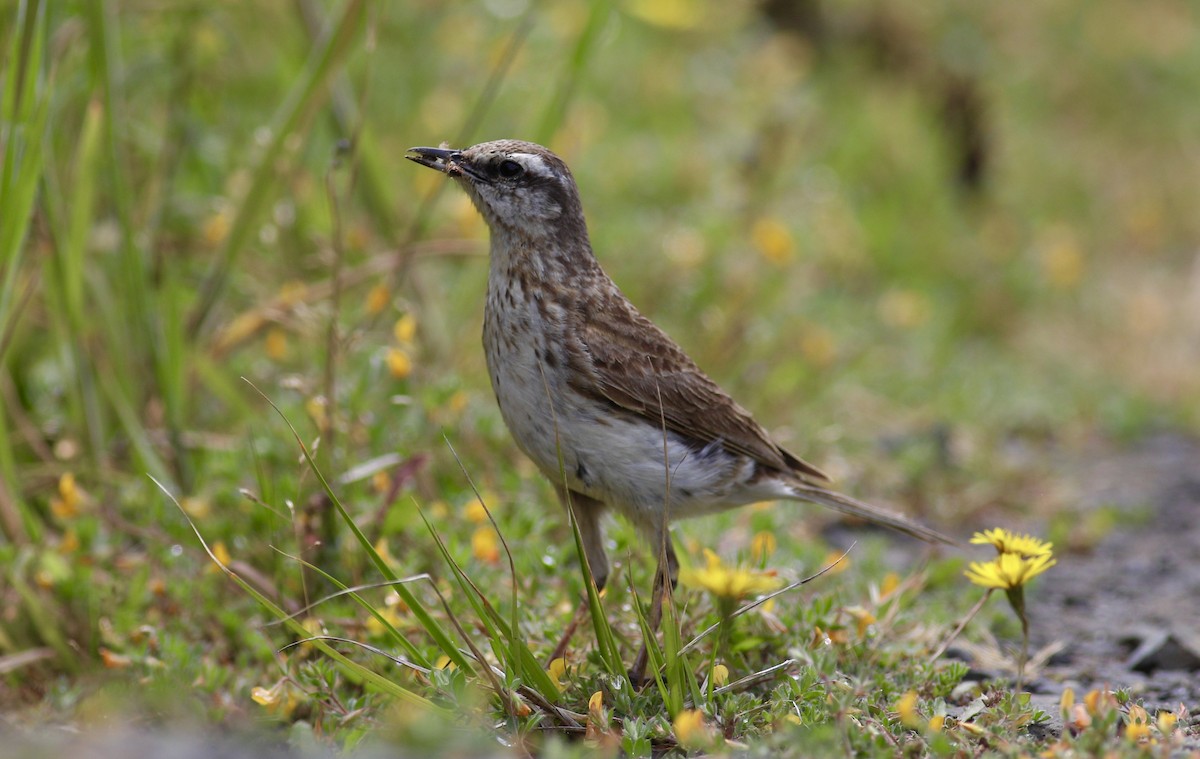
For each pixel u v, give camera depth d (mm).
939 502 13227
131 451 11062
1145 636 9922
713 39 21641
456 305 13578
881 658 8805
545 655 8766
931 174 20641
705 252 15117
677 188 17734
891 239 18609
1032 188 22109
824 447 13484
